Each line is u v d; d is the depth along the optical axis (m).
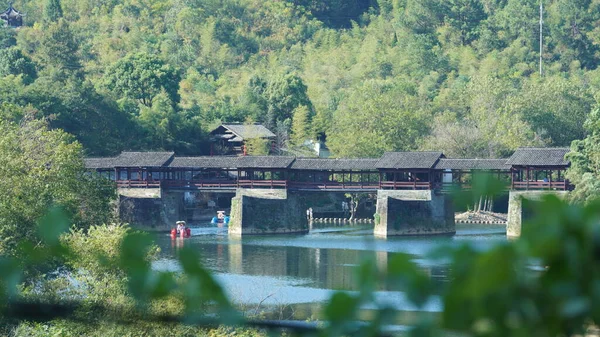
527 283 5.62
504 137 175.38
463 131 177.00
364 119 184.88
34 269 39.00
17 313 11.98
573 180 125.44
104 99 188.12
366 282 6.10
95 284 42.25
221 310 6.58
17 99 168.12
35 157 77.81
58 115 169.50
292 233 150.25
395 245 123.25
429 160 144.25
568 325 5.54
